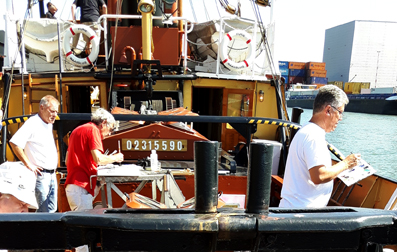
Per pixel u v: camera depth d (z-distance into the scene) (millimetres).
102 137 3135
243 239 1024
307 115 46750
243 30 5406
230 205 2660
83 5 6473
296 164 2043
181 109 4391
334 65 132625
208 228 946
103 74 4941
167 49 5234
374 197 3486
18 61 5363
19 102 5172
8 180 2176
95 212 1046
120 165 3148
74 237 1029
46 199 3117
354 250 1073
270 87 5691
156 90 5301
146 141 3627
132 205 2514
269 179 1036
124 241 999
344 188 4016
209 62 6137
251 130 3637
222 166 3906
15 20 5332
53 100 3031
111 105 4938
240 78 5430
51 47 5547
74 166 2889
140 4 4449
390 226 1060
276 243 1025
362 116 45531
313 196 2031
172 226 945
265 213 1038
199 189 1004
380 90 56188
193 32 6184
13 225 1018
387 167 16078
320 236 1035
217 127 6258
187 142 3650
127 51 5148
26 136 2906
